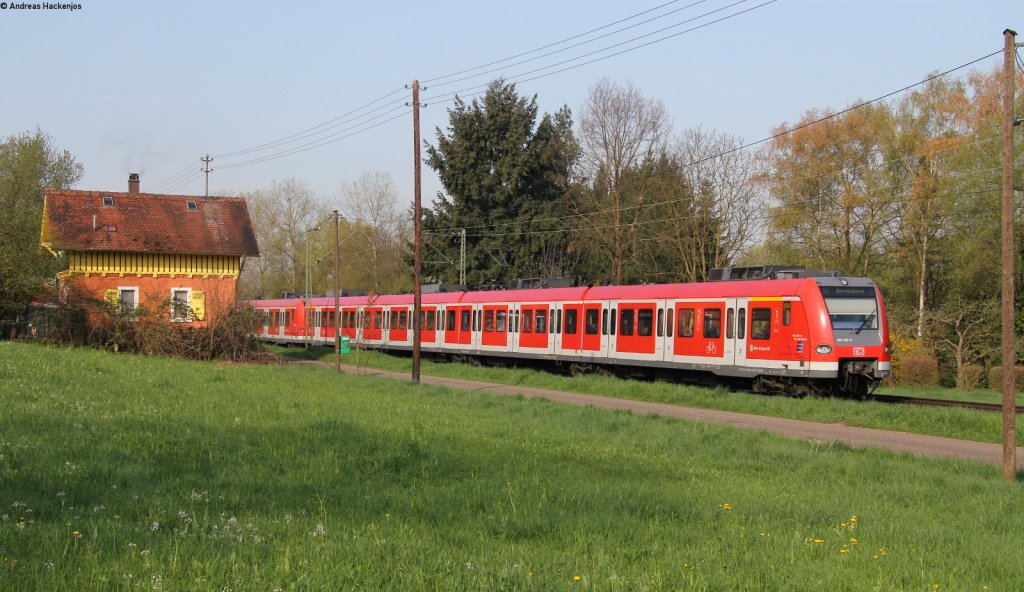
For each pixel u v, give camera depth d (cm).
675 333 2894
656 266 5528
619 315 3161
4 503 829
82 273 3822
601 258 6038
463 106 6141
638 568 728
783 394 2592
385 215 8038
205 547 702
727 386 2847
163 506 855
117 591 591
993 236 3969
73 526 753
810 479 1259
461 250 5531
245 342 3716
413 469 1175
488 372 3497
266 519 827
